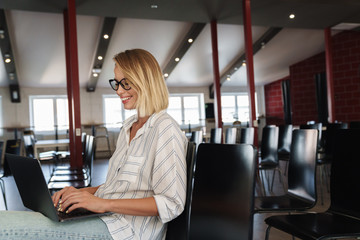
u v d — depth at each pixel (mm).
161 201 1191
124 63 1344
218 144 1448
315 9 7918
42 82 11680
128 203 1179
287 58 12453
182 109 14555
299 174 2375
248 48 6730
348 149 1923
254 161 1262
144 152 1293
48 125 12500
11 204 4684
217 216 1383
